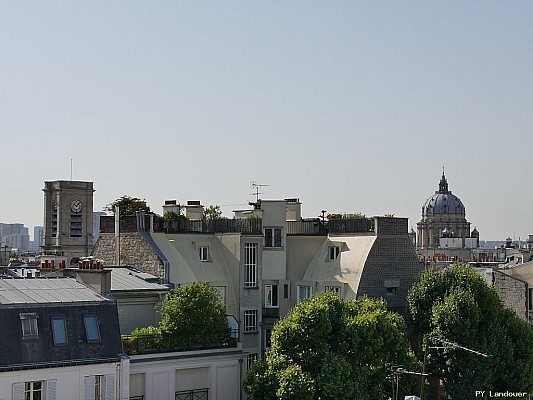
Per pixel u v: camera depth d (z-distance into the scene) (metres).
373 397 79.56
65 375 68.38
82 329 70.31
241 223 98.94
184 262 94.06
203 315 80.75
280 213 99.12
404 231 97.88
